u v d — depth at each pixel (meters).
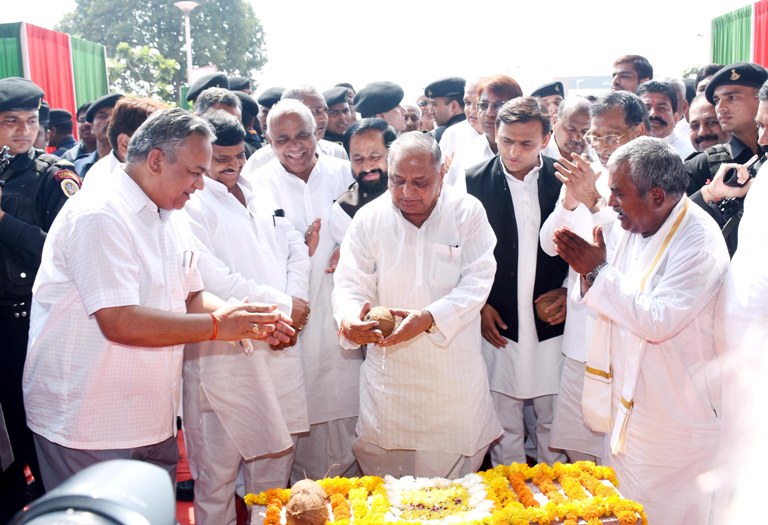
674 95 4.74
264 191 3.76
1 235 3.05
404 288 3.04
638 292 2.60
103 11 37.44
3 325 3.19
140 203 2.42
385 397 3.14
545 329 3.58
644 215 2.63
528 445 4.40
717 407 2.68
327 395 3.74
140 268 2.42
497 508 2.51
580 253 2.72
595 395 2.93
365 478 2.72
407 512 2.52
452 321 2.86
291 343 3.18
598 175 3.15
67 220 2.35
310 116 3.70
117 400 2.45
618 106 3.43
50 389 2.43
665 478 2.74
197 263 3.03
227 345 3.15
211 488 3.30
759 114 2.75
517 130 3.35
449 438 3.10
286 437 3.22
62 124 7.42
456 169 4.23
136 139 2.42
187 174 2.42
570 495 2.51
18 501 3.33
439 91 6.32
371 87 5.98
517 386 3.60
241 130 3.21
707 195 3.27
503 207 3.52
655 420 2.72
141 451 2.55
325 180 3.90
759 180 2.33
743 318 2.27
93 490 0.68
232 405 3.20
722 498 2.11
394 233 3.02
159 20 37.12
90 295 2.27
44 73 11.88
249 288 3.07
